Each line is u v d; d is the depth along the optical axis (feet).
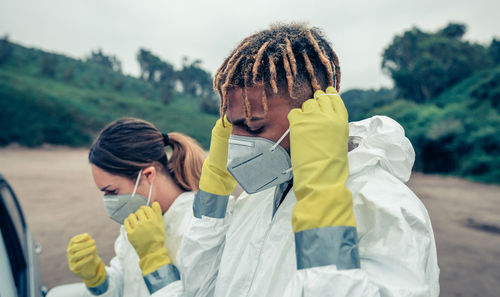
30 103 109.91
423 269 2.34
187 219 4.59
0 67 166.81
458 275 15.51
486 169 61.26
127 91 223.51
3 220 6.25
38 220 23.88
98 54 327.88
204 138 156.35
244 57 2.83
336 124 2.63
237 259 3.25
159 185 4.77
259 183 3.17
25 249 7.06
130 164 4.52
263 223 3.26
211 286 3.67
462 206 33.37
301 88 2.83
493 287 14.20
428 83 146.72
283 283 2.79
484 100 87.76
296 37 2.91
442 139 73.41
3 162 61.98
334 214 2.41
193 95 305.12
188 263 3.72
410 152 2.99
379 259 2.42
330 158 2.54
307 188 2.52
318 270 2.28
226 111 3.19
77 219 24.17
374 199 2.53
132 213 4.64
